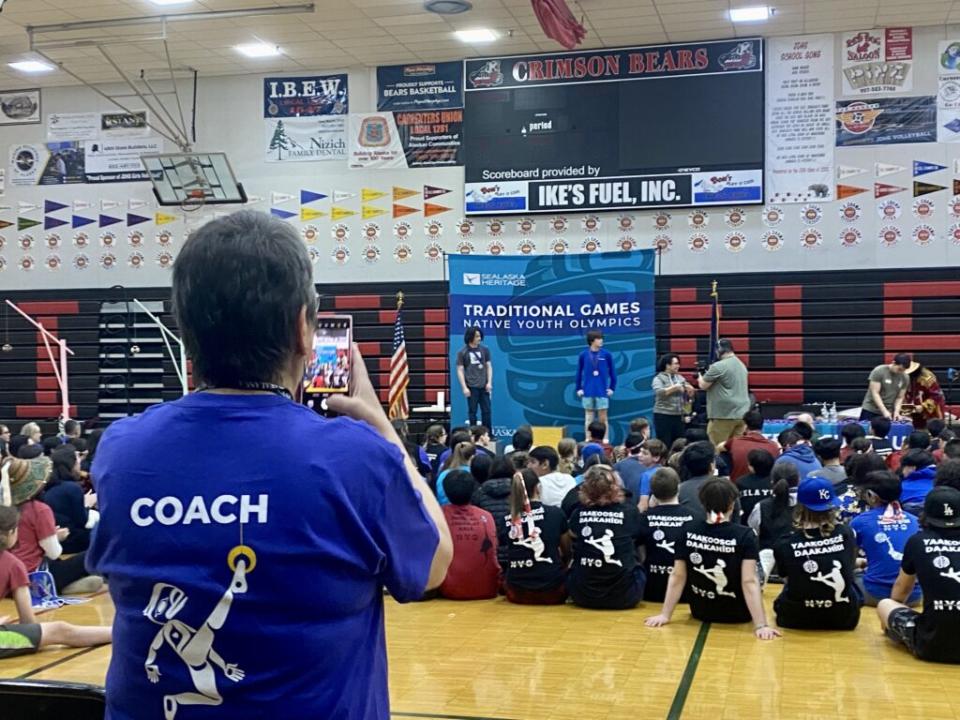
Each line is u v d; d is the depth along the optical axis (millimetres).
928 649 5531
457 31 14953
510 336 13609
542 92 15938
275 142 17172
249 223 1596
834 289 14977
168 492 1453
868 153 14922
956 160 14648
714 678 5309
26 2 13750
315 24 14625
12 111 18188
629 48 15547
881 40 14836
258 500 1425
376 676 1535
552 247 16109
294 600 1400
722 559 6379
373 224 16828
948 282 14539
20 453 8922
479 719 4676
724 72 15219
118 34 15109
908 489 7711
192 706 1393
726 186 15258
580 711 4781
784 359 15188
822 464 8688
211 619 1388
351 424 1545
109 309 17609
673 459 8953
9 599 7699
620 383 13469
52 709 2191
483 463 8281
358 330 16781
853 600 6191
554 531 7297
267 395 1542
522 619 6812
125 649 1440
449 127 16469
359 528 1452
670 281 15547
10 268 18219
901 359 13156
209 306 1525
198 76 17438
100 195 17891
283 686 1389
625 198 15625
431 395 16578
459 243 16500
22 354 17969
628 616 6855
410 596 1549
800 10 13984
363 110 16844
